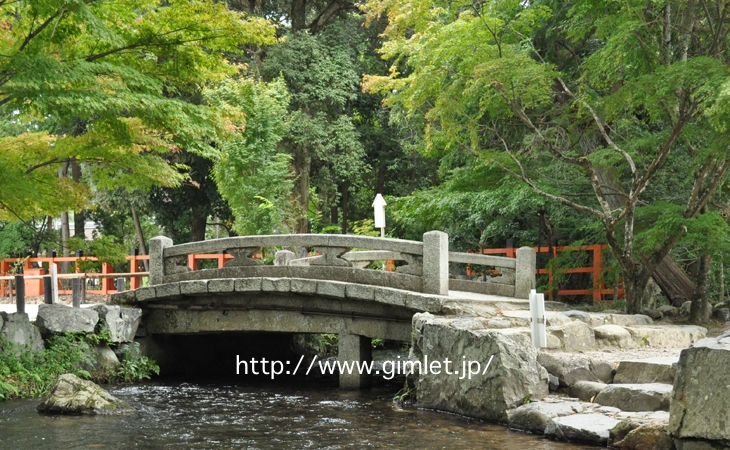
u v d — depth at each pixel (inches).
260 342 631.8
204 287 496.4
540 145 645.9
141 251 1195.9
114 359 507.8
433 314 427.8
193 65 494.0
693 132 507.8
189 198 1119.0
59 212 518.9
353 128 1063.0
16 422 356.2
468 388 355.3
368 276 468.8
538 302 364.5
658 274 628.4
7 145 482.6
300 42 1026.1
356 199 1360.7
